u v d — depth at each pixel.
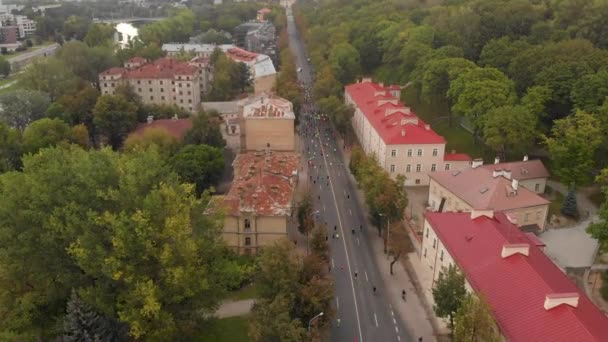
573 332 56.22
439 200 114.81
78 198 72.50
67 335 65.12
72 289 67.06
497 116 121.88
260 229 99.62
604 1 174.00
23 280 74.94
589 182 118.06
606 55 135.62
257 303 71.75
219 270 75.19
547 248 93.94
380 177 107.12
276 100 157.38
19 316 72.38
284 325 63.94
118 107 167.50
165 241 69.06
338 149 168.38
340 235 111.38
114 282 69.00
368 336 79.25
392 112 146.75
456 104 142.00
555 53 144.62
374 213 105.88
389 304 87.31
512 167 113.75
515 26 191.38
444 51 175.88
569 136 107.50
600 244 89.62
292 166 121.31
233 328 80.19
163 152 139.50
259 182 106.19
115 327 67.88
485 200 99.06
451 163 131.88
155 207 69.19
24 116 179.50
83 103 176.25
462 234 82.12
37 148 141.88
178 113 184.75
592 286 82.50
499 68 160.50
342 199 130.25
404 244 98.12
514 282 66.62
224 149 152.12
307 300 71.38
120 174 76.06
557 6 199.25
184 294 67.81
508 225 81.75
